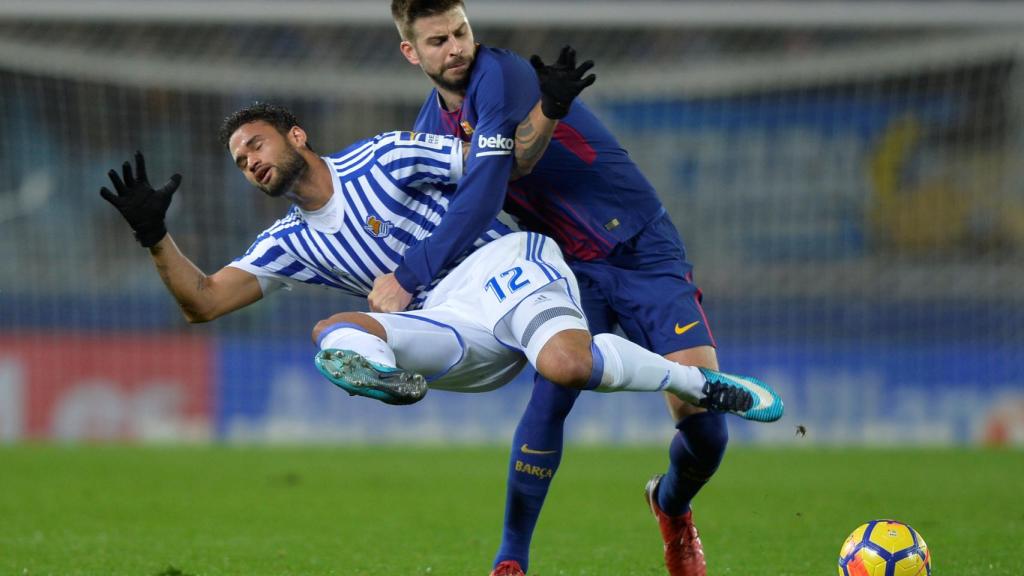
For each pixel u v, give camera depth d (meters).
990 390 47.03
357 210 15.59
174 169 55.81
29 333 49.19
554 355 14.55
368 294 16.56
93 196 57.03
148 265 55.91
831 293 52.78
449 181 15.66
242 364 49.53
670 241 17.88
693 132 59.75
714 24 44.66
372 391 13.68
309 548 22.12
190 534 24.31
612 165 17.48
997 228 56.22
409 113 56.03
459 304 15.88
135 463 41.09
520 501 15.96
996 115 55.78
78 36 51.62
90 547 22.20
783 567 19.39
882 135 58.88
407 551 21.70
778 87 57.22
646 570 19.39
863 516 26.72
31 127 57.03
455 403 50.12
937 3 44.56
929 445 47.16
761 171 59.88
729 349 48.12
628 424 49.38
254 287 16.34
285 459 42.91
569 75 14.95
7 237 57.25
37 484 34.53
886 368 47.47
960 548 21.23
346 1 44.31
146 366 49.22
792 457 43.25
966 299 52.12
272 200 56.00
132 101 55.69
